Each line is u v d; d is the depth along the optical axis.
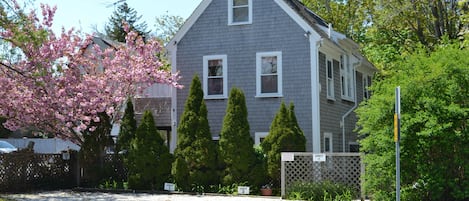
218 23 21.92
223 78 21.66
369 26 36.81
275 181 16.58
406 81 12.41
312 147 20.28
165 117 22.92
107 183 18.28
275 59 21.11
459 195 11.94
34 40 14.68
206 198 15.58
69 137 19.55
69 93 18.34
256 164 16.81
